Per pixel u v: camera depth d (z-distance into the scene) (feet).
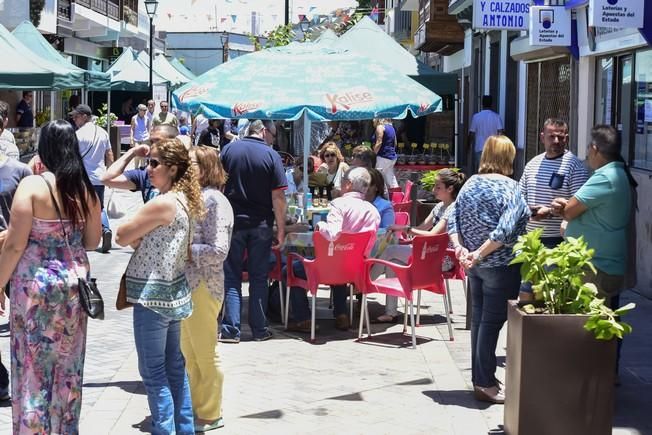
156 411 21.79
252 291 34.24
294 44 41.75
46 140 20.74
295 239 35.70
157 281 21.36
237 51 221.46
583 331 21.39
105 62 155.33
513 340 22.20
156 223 21.24
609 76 47.14
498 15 51.37
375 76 38.22
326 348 33.30
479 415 25.57
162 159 21.71
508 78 75.15
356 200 34.30
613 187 25.79
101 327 36.70
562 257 21.68
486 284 26.07
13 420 21.11
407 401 26.99
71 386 21.20
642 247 41.19
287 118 35.99
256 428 24.63
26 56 65.72
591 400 21.52
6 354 31.99
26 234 20.44
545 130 29.89
